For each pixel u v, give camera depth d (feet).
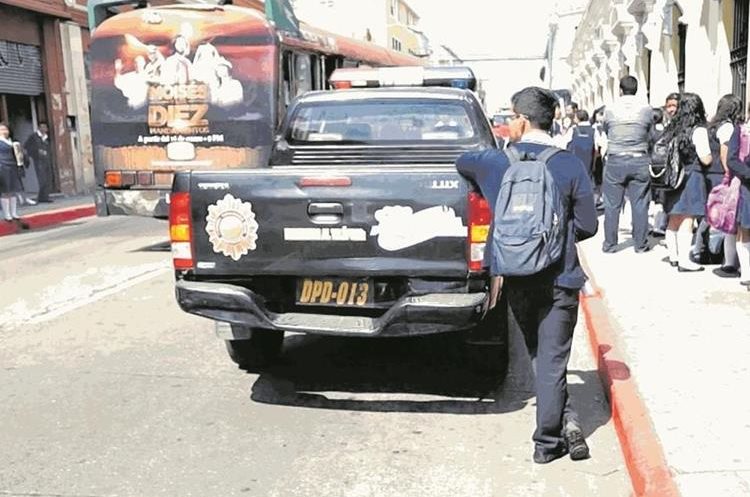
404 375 19.26
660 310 21.88
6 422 16.40
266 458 14.61
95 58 36.32
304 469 14.14
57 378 19.13
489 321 17.43
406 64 61.46
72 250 39.70
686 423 14.34
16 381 18.93
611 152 30.63
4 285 30.68
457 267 15.53
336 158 22.15
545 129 14.06
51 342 22.22
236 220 16.25
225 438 15.55
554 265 13.26
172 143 36.22
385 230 15.71
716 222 24.49
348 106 22.27
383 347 21.53
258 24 34.91
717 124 25.38
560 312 13.55
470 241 15.40
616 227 31.07
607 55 93.81
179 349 21.47
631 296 23.56
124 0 37.91
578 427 14.33
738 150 22.76
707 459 12.92
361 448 15.02
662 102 54.44
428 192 15.47
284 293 16.74
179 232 16.58
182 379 19.03
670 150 25.98
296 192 15.96
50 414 16.81
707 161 25.27
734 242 25.73
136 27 35.83
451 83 32.78
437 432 15.76
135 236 44.45
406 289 16.07
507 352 18.01
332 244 15.93
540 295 13.50
